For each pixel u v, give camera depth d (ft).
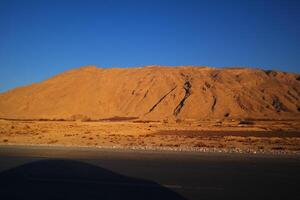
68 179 45.09
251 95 419.13
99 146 93.04
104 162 60.39
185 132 169.78
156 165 57.26
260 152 77.61
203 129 193.26
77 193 37.60
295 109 397.19
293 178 46.37
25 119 337.72
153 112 396.78
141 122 279.49
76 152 76.23
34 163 58.65
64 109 412.16
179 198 35.58
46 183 42.63
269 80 468.34
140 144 103.86
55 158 65.41
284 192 38.42
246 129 193.67
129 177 46.68
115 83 469.57
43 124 224.53
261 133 164.96
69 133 153.99
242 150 83.05
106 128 194.08
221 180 44.96
